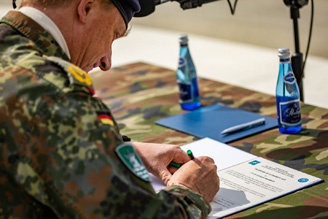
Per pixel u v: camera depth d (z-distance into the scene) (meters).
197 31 6.92
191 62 2.24
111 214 1.16
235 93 2.39
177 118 2.16
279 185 1.52
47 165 1.16
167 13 7.30
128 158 1.20
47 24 1.33
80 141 1.16
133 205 1.17
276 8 5.89
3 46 1.30
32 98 1.18
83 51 1.41
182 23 7.11
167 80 2.66
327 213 1.35
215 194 1.48
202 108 2.25
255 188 1.52
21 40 1.31
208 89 2.48
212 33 6.70
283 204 1.42
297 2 2.04
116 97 2.47
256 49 5.95
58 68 1.23
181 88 2.24
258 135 1.92
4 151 1.18
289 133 1.90
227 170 1.65
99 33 1.42
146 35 7.16
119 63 5.98
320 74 4.87
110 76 2.78
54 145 1.16
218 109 2.22
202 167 1.50
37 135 1.17
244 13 6.26
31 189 1.18
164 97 2.41
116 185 1.16
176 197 1.28
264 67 5.29
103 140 1.17
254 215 1.38
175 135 1.99
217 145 1.85
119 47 6.70
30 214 1.22
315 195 1.45
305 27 5.53
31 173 1.17
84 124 1.17
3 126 1.18
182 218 1.26
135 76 2.76
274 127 1.97
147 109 2.28
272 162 1.68
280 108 1.89
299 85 2.17
